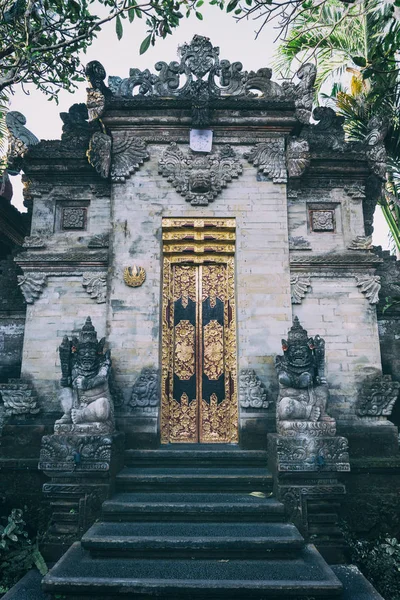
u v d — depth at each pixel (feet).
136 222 29.30
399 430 29.12
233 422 28.37
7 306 30.53
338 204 30.96
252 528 20.53
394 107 34.68
